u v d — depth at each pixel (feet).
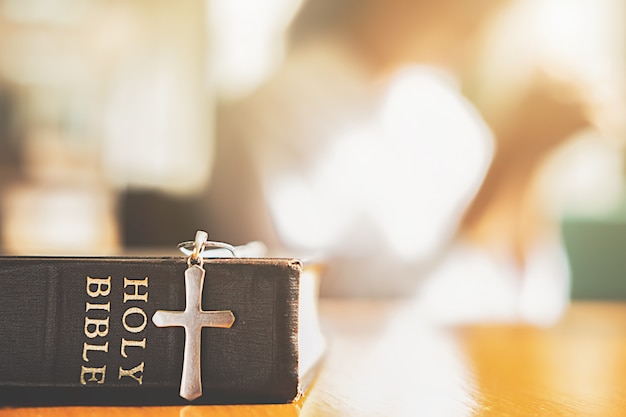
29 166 4.01
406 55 3.92
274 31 4.03
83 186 4.03
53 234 3.92
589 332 1.91
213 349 1.05
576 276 3.75
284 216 3.76
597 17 3.86
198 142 4.03
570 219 3.79
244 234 3.83
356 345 1.58
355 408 1.04
